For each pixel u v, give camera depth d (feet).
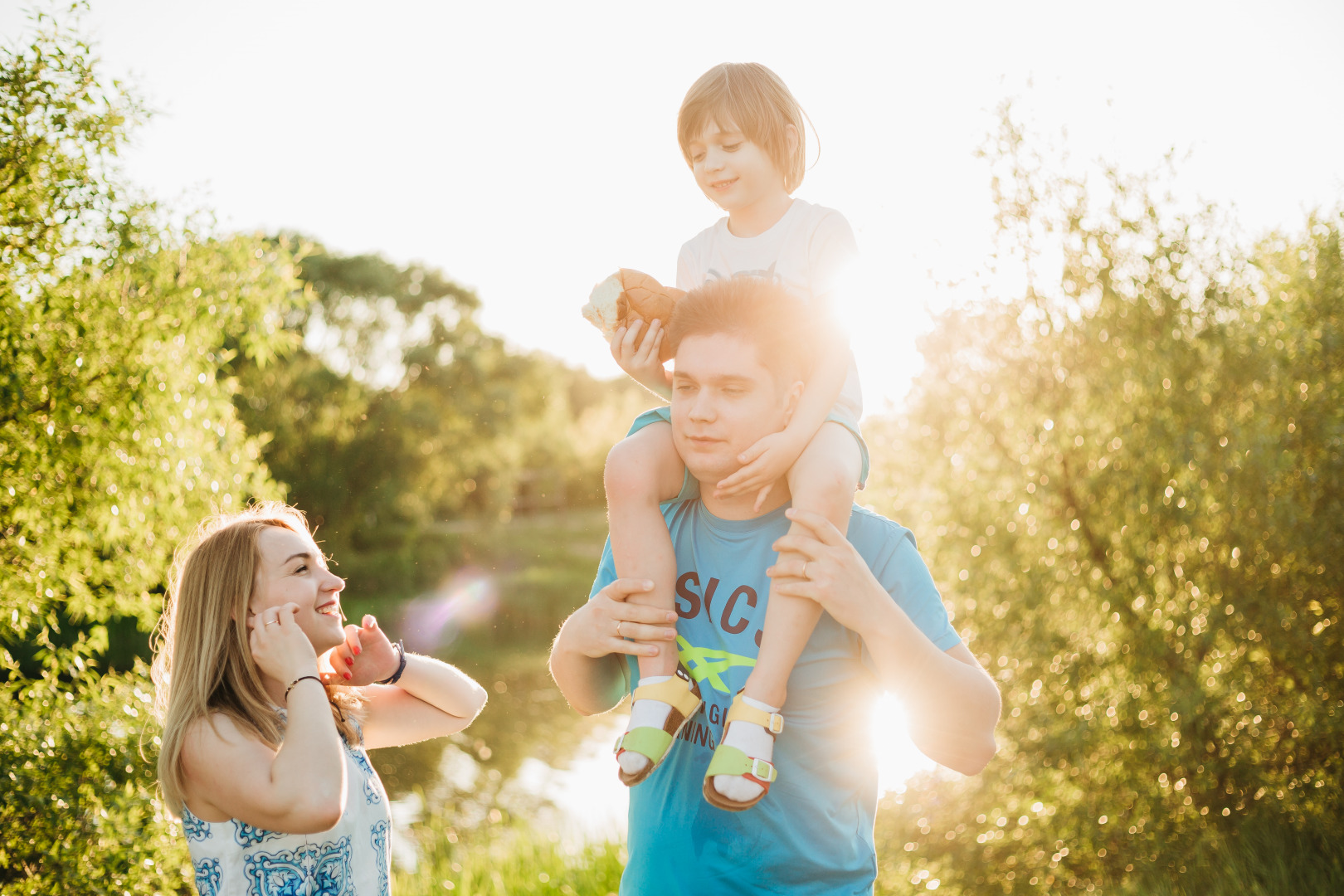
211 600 6.39
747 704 4.84
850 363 6.14
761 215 7.08
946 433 22.06
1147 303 20.72
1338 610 18.81
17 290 17.90
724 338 5.08
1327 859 17.10
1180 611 19.13
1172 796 18.33
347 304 114.73
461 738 53.52
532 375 144.46
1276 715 18.48
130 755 16.62
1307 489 19.35
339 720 6.84
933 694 4.95
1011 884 18.26
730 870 5.09
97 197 18.45
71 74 17.92
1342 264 20.59
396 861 29.94
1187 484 19.27
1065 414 20.63
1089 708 18.93
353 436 103.35
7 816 16.08
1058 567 20.45
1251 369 19.95
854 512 5.67
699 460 5.17
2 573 17.56
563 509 163.63
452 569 115.14
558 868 21.27
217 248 20.58
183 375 19.79
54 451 17.71
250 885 6.00
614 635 5.21
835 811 5.15
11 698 17.60
